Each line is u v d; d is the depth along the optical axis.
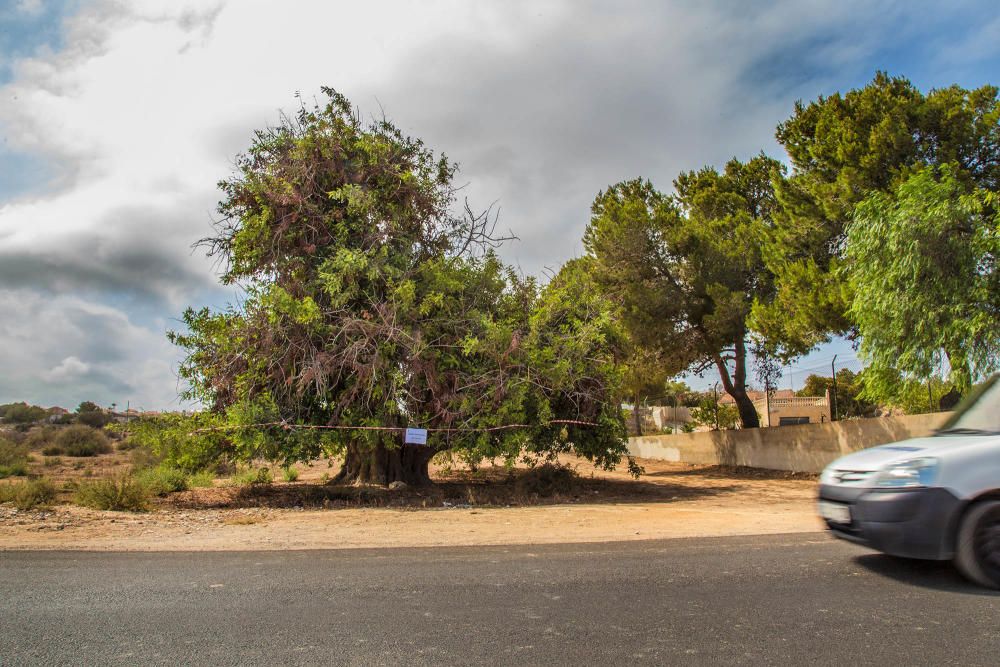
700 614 4.59
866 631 4.15
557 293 16.67
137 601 5.09
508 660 3.73
